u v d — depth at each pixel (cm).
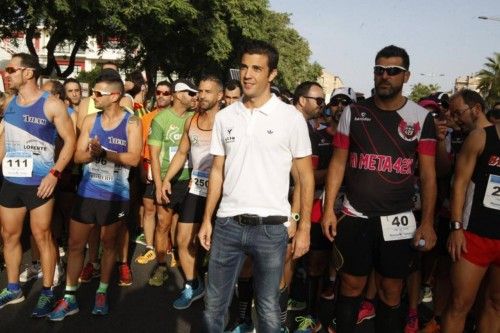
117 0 1544
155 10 1633
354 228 336
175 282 508
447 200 420
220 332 308
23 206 408
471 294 333
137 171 589
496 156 320
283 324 388
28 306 424
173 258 559
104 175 404
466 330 425
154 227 572
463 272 330
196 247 447
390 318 344
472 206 329
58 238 521
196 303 454
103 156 398
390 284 337
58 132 399
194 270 449
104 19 1557
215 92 429
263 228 292
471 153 328
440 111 439
